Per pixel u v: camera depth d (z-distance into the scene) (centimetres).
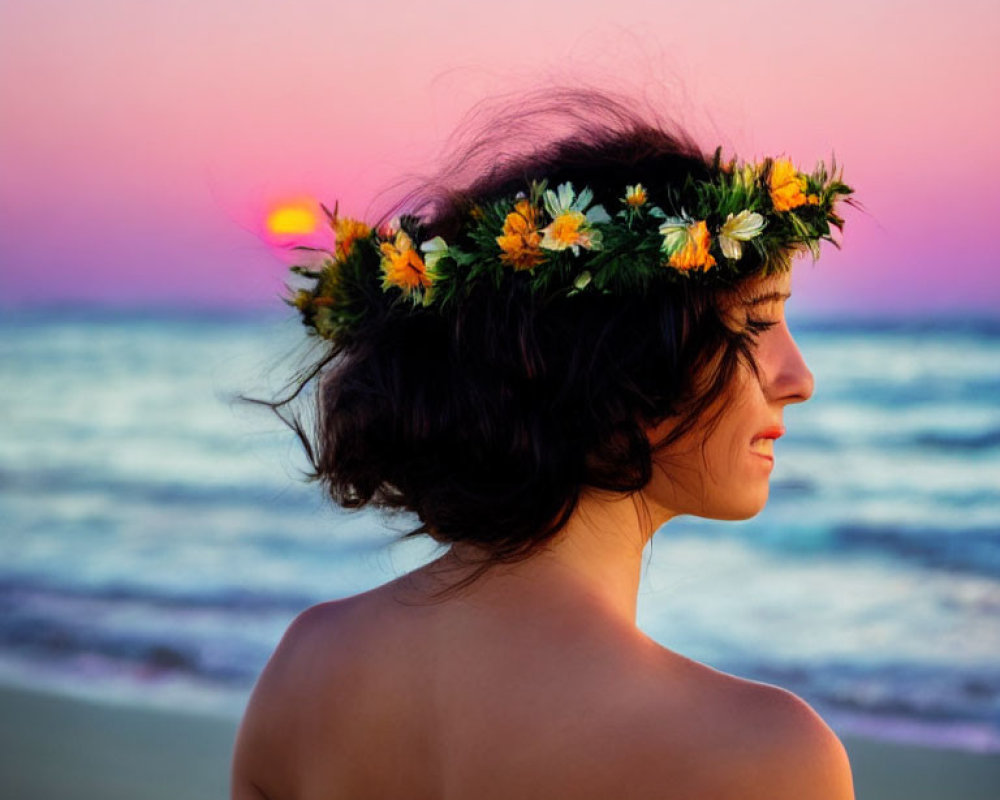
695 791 90
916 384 1970
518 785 96
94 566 1109
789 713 93
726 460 109
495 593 106
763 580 1048
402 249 114
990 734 700
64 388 2217
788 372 113
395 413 111
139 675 775
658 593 1006
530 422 105
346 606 118
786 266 112
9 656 820
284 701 115
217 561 1111
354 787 108
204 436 1812
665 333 104
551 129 128
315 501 1180
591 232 105
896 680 812
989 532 1228
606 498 108
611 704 95
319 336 129
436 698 104
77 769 594
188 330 2795
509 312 106
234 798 122
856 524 1247
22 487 1496
